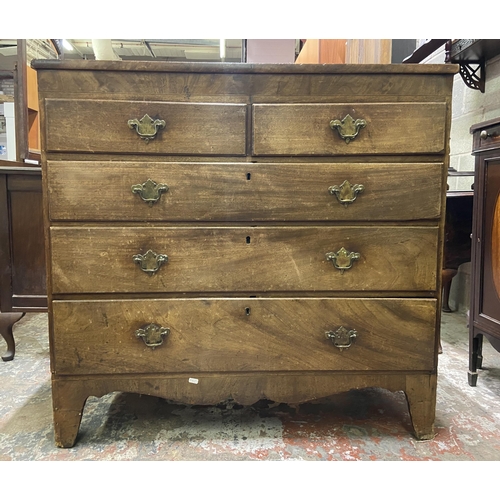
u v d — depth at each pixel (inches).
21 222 66.5
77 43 190.4
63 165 40.2
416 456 43.0
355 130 41.0
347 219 42.3
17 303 67.7
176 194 41.2
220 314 43.0
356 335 43.8
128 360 43.1
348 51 86.4
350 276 43.0
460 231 80.1
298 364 44.0
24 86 99.0
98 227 41.3
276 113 40.8
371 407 53.8
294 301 43.1
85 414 51.3
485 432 47.3
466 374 62.5
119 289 42.1
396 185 42.0
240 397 44.6
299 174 41.5
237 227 41.9
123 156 40.7
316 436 46.8
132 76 40.1
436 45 76.1
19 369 64.6
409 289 43.5
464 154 89.0
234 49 217.3
